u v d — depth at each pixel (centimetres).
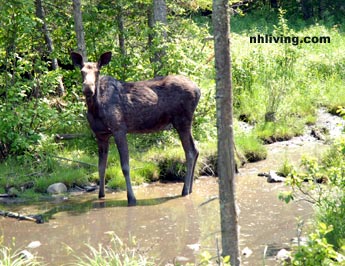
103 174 1116
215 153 1270
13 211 1038
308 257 565
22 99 1351
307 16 3516
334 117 1695
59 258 802
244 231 878
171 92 1130
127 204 1069
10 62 1275
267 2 3706
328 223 765
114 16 1505
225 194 568
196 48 1417
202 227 920
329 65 2056
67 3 1510
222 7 550
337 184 792
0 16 1238
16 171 1202
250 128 1611
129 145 1308
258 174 1234
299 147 1475
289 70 1903
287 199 761
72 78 1443
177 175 1230
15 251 793
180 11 1614
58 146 1302
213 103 1347
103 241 866
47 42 1505
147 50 1420
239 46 2153
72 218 991
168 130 1342
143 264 691
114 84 1102
